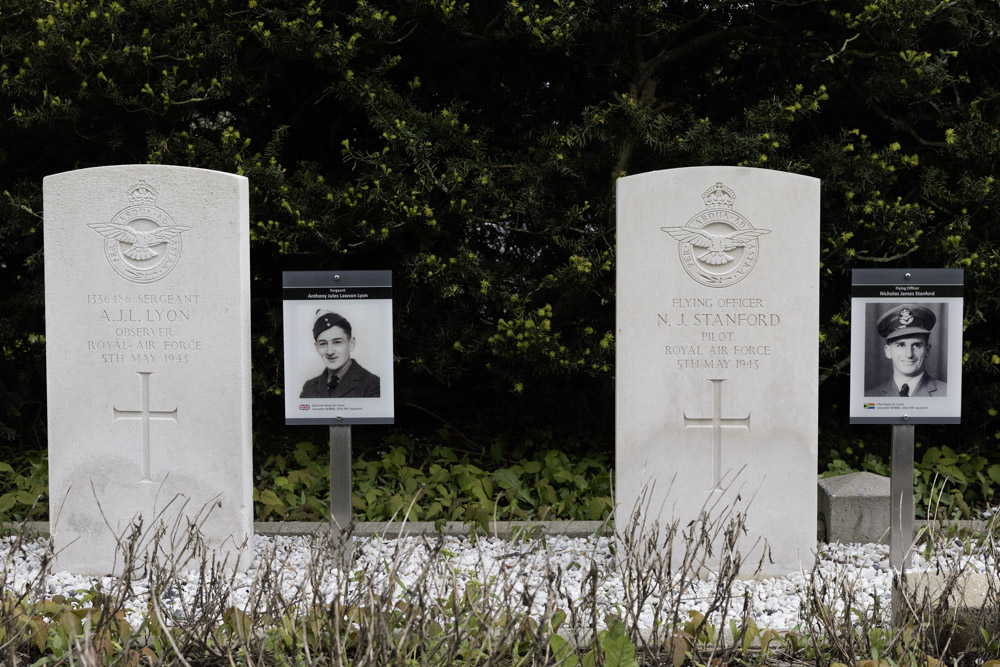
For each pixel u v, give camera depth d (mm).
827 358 6828
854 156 6312
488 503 5559
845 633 3334
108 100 6320
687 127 6723
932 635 3357
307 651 2867
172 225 4656
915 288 4727
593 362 6297
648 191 4594
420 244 6613
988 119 6418
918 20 5828
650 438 4668
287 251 6293
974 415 6984
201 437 4719
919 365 4742
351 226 6441
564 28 5883
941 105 6469
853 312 4754
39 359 7289
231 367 4691
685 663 3336
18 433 7410
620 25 6574
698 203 4590
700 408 4656
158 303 4691
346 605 3178
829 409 7191
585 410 7230
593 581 3271
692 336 4637
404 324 6914
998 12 6203
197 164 6273
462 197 6199
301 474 6152
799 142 7086
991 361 6457
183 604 3502
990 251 6184
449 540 5316
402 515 5625
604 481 6121
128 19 6289
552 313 6707
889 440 7102
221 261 4656
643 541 4625
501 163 6621
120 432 4738
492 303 6547
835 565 4695
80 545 4773
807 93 6812
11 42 6020
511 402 7680
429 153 6035
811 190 4582
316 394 4805
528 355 6285
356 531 5430
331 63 6223
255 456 7102
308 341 4793
